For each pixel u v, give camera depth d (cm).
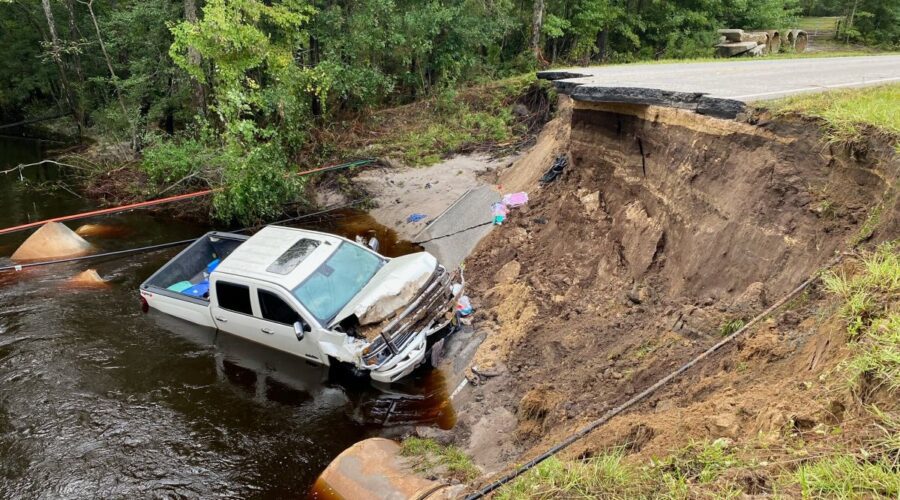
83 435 684
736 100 662
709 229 646
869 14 2981
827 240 512
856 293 384
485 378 709
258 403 740
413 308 743
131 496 596
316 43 1891
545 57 2539
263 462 641
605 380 582
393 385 748
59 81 2633
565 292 825
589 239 890
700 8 2691
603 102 912
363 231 1349
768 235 570
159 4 1883
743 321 520
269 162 1403
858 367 322
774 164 590
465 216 1255
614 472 344
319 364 768
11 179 1897
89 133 2375
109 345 863
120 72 2412
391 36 1791
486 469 551
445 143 1666
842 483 266
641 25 2588
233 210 1369
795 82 893
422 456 560
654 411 477
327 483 543
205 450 661
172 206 1514
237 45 1414
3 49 2681
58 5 2436
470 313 875
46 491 605
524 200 1151
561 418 558
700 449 343
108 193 1656
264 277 786
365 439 636
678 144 739
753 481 294
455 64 1966
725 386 439
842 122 546
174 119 2081
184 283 997
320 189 1562
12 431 690
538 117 1736
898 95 679
